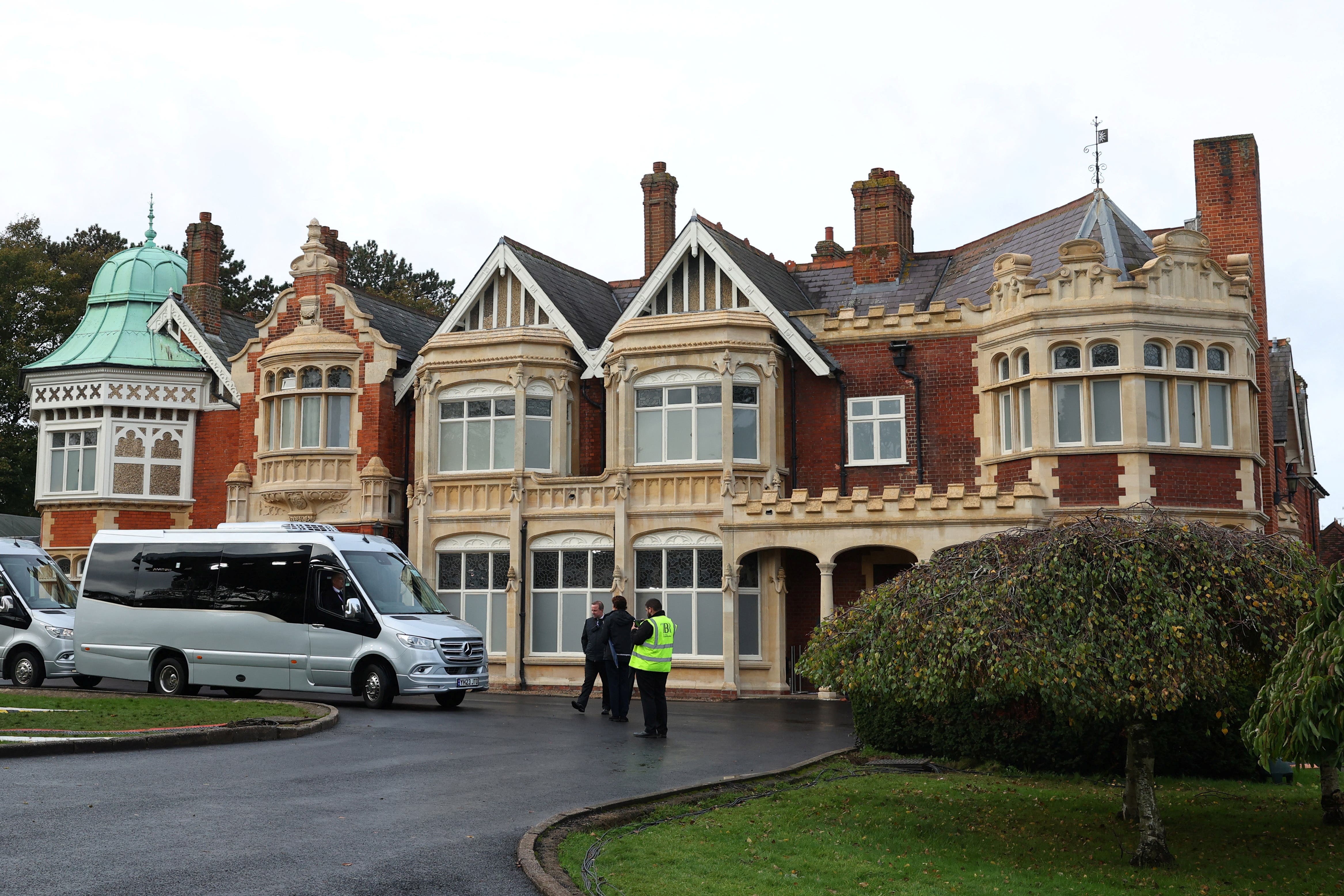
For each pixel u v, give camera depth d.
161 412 33.31
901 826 11.55
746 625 26.56
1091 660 9.90
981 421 26.03
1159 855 10.35
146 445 33.09
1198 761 14.66
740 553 26.00
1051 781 14.44
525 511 28.03
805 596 26.98
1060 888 9.57
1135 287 23.72
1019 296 24.83
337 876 8.66
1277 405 33.97
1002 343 25.25
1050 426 24.02
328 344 30.92
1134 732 10.63
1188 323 23.89
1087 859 10.55
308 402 31.02
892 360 27.11
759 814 11.70
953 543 24.23
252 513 31.25
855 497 25.02
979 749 15.28
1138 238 26.67
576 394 29.53
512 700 24.06
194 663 21.77
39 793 11.27
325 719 17.27
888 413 26.98
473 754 14.99
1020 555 10.66
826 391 27.69
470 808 11.33
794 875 9.38
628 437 27.31
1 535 47.25
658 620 17.56
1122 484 23.39
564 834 10.28
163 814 10.49
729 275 27.73
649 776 13.62
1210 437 23.84
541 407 28.81
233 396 33.12
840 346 27.53
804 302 30.52
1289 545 11.01
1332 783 12.05
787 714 21.78
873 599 11.59
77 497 32.91
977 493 24.11
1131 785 11.98
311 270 32.06
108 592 22.75
